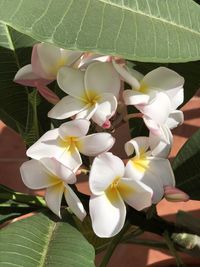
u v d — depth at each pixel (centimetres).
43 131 75
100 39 52
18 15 50
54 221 66
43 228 64
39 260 59
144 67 77
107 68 63
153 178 65
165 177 65
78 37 51
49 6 51
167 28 58
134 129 78
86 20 52
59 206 63
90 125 66
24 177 63
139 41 54
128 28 54
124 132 120
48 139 62
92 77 63
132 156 68
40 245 61
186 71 78
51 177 64
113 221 62
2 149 139
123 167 62
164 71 65
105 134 60
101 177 61
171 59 56
